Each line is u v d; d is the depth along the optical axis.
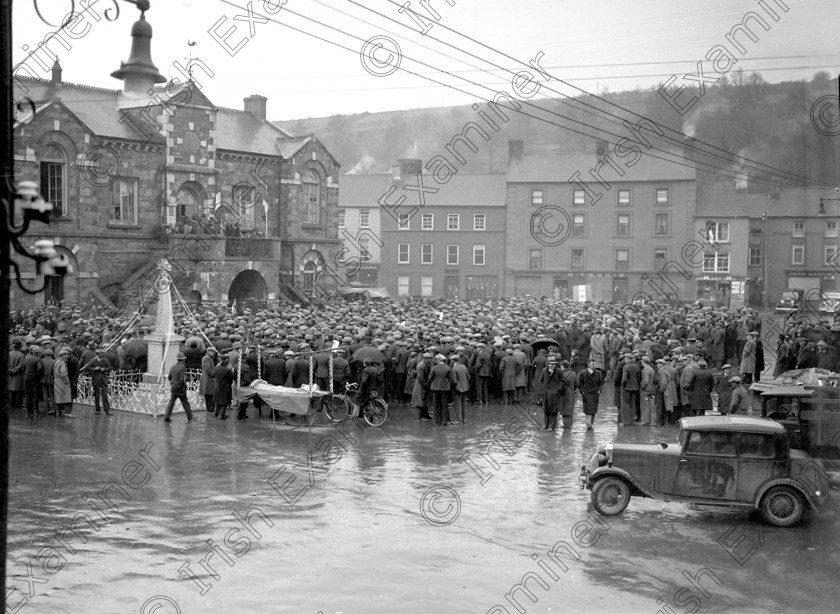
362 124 189.25
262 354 28.30
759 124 104.75
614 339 37.19
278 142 62.28
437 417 26.14
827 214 62.25
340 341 31.16
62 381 26.77
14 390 28.53
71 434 23.98
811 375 21.89
